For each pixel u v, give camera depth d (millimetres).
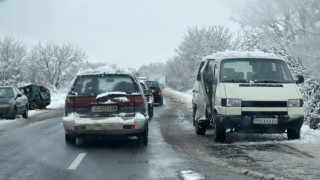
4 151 9594
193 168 7434
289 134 10570
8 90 19453
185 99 35906
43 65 52250
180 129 14008
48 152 9414
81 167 7676
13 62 44250
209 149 9438
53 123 16875
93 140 11438
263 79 10727
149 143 10688
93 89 10141
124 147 10094
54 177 6863
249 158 8180
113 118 9719
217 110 10273
